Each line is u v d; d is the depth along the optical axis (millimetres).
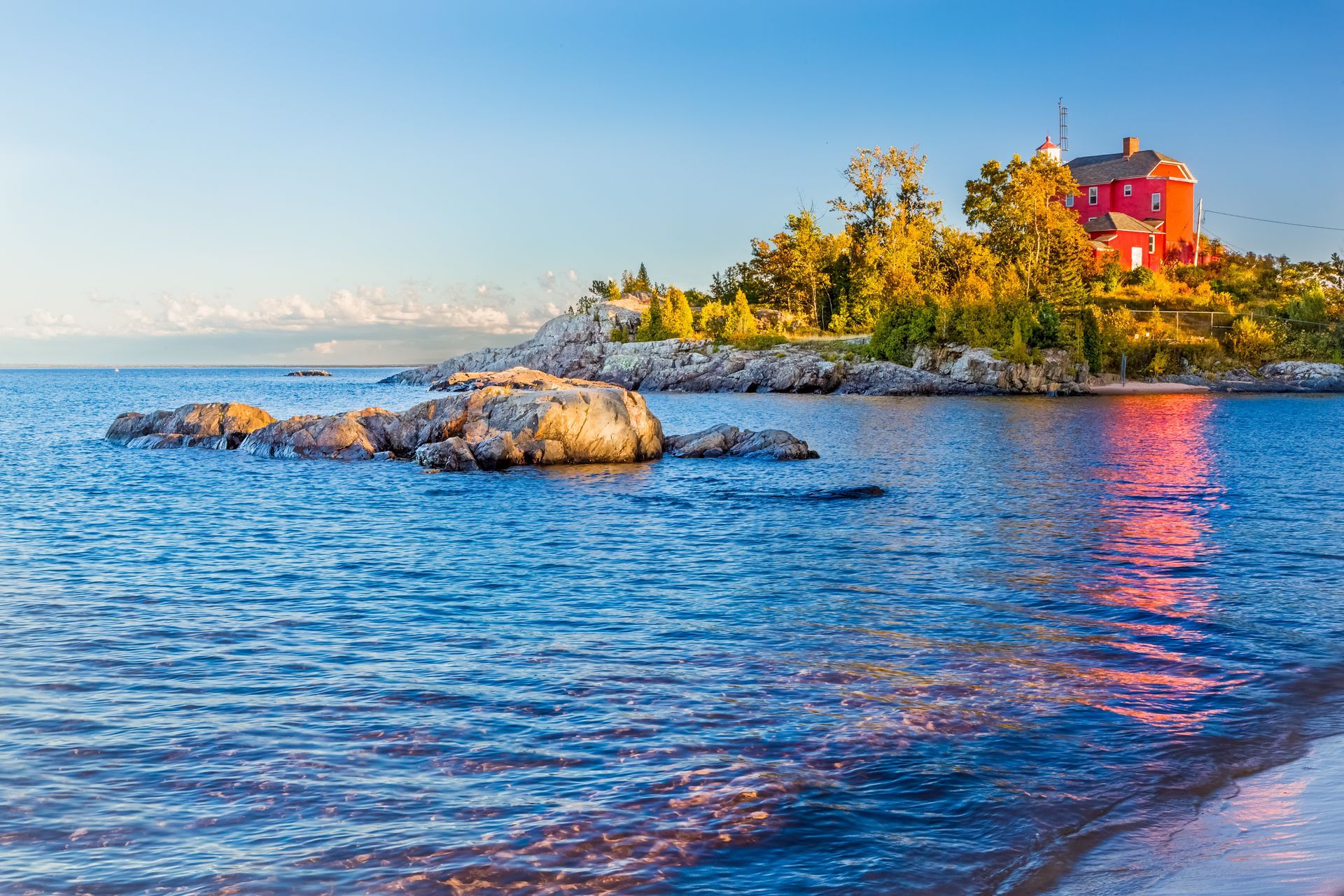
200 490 31312
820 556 19625
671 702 10594
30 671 11883
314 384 182000
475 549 20922
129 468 37719
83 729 9828
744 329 114375
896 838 7508
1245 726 9891
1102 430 52719
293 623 14422
